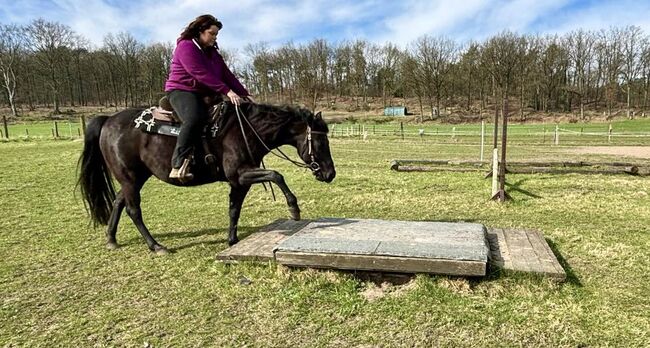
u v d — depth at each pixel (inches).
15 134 1243.8
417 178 421.1
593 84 2551.7
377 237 174.7
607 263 181.9
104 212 212.7
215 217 280.1
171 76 187.6
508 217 270.1
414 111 2834.6
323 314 140.9
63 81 2947.8
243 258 177.8
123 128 197.0
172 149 187.2
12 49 2566.4
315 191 365.7
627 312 138.5
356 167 513.3
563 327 129.5
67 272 183.6
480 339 125.0
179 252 205.6
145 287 165.9
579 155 657.6
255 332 131.6
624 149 759.7
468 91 2593.5
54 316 144.3
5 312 147.6
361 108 3014.3
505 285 153.9
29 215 292.7
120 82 3102.9
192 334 131.1
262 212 295.1
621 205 296.0
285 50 3053.6
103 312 146.1
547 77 2500.0
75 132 1275.8
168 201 336.8
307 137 187.0
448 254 151.2
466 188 366.3
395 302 146.6
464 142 980.6
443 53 2353.6
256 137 186.5
